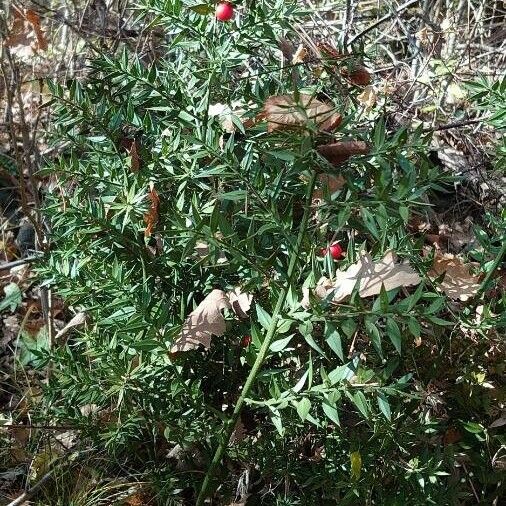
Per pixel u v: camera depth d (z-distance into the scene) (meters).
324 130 0.43
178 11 0.56
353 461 0.49
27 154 0.69
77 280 0.57
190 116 0.57
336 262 0.53
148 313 0.53
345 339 0.55
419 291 0.45
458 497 0.55
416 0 0.85
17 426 0.58
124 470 0.63
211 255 0.49
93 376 0.58
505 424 0.59
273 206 0.48
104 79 0.59
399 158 0.46
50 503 0.61
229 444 0.56
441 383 0.58
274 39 0.58
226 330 0.54
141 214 0.55
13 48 0.70
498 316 0.56
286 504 0.55
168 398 0.55
